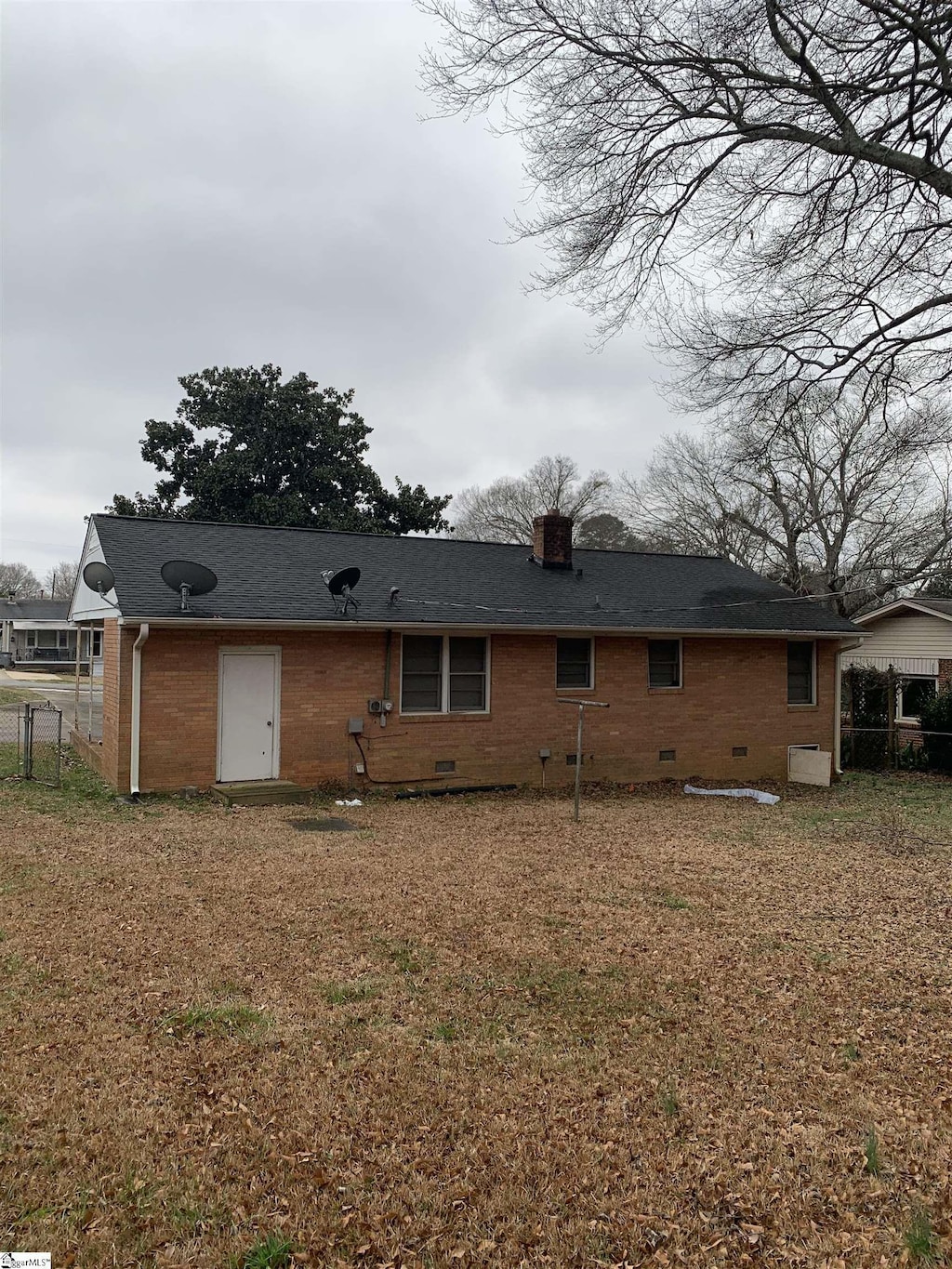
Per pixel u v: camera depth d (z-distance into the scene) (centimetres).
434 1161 376
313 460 3450
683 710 1670
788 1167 379
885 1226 342
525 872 867
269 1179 361
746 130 1250
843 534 2991
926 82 1124
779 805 1420
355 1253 321
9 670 5066
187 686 1248
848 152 1198
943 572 2573
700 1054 483
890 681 2047
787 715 1783
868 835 1144
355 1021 510
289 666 1327
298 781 1334
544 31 1166
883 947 671
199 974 569
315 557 1553
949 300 1268
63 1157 369
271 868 841
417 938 654
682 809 1336
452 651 1473
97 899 721
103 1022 495
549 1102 427
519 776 1514
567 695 1559
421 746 1430
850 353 1380
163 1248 320
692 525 3588
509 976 587
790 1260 323
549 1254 323
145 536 1452
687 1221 343
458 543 1831
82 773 1437
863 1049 496
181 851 905
